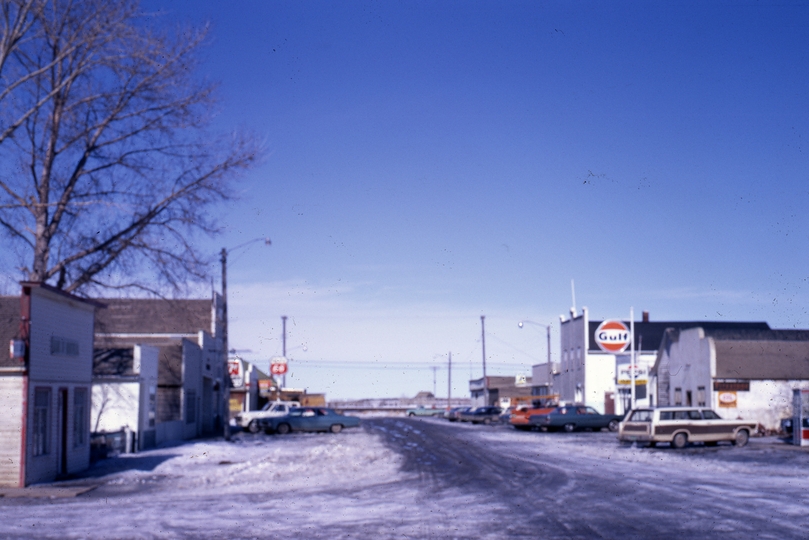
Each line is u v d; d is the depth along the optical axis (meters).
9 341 19.92
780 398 40.75
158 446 34.03
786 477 20.31
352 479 20.70
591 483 18.98
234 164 27.28
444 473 21.88
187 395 41.62
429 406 111.75
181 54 26.27
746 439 32.59
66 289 26.70
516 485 18.70
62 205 26.20
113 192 26.59
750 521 13.23
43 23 24.88
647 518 13.59
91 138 26.66
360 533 12.31
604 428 47.09
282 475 21.89
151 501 16.47
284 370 78.12
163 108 26.36
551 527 12.73
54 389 21.70
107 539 11.84
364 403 118.50
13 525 13.20
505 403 79.44
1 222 25.59
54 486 19.55
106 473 22.98
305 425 47.12
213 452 30.94
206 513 14.57
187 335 51.81
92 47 25.44
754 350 41.28
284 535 12.15
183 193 26.84
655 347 65.12
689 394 43.88
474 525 13.00
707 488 17.88
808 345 41.56
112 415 31.59
